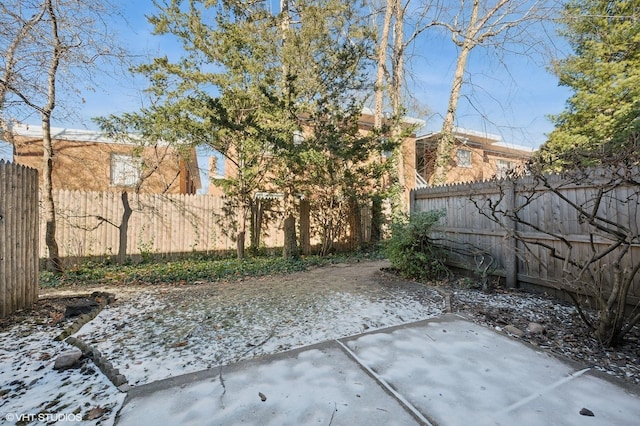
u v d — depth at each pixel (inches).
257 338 122.2
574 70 378.9
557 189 148.3
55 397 82.6
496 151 713.0
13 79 203.6
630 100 320.8
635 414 75.2
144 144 394.0
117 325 136.2
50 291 194.4
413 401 79.9
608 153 122.4
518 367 97.4
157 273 246.2
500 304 162.2
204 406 78.4
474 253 212.8
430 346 112.6
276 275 256.2
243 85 308.0
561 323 135.3
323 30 331.9
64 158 400.8
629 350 110.4
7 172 144.9
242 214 359.3
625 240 112.3
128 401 80.8
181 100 298.4
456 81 463.5
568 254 132.8
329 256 362.9
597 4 366.3
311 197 385.1
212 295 187.6
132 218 311.1
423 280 219.9
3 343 115.8
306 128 364.5
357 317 145.7
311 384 88.1
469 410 76.4
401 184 468.1
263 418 73.7
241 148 321.4
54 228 236.8
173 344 116.5
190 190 699.4
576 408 77.4
